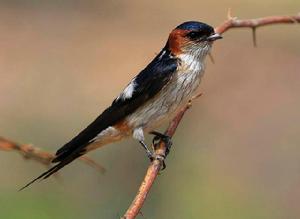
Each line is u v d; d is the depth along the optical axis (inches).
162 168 304.5
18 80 721.0
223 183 544.1
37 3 904.9
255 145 603.8
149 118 308.2
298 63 743.1
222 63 747.4
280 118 640.4
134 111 306.7
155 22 890.7
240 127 625.6
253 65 740.7
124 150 524.1
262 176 566.3
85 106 680.4
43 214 498.0
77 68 762.8
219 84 700.7
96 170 517.7
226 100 667.4
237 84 701.9
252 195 537.3
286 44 788.0
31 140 608.1
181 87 306.8
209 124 619.2
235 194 534.9
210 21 897.5
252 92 684.7
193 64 308.0
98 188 513.0
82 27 865.5
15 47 800.3
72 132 629.3
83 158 291.6
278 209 530.0
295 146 601.6
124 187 510.9
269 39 802.8
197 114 621.3
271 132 622.8
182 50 306.5
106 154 522.6
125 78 756.0
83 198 506.9
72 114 661.9
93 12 906.7
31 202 503.8
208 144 589.3
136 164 520.4
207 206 518.9
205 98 668.1
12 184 525.0
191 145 577.6
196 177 541.0
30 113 649.0
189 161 556.4
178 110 314.7
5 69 745.6
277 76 721.0
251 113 647.1
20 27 852.0
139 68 778.8
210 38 305.4
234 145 598.9
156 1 944.9
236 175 556.4
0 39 819.4
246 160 580.1
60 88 712.4
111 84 740.0
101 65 777.6
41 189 515.8
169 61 305.6
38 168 534.9
